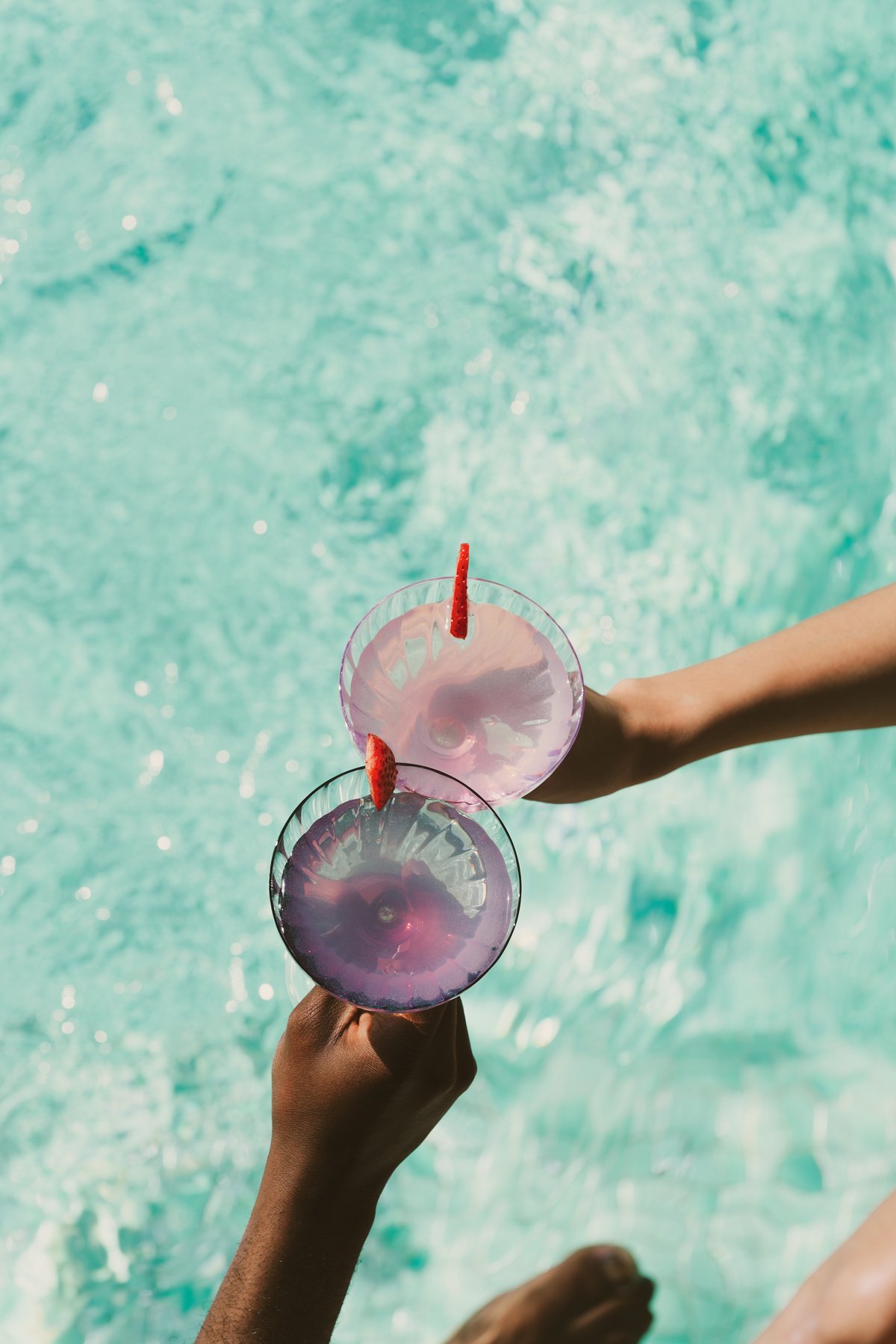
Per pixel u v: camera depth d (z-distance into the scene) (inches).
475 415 106.9
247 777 95.0
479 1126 82.8
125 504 102.8
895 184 115.3
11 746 94.6
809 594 102.0
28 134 114.1
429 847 37.1
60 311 108.9
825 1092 83.5
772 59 119.6
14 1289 76.3
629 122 117.6
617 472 105.0
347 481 104.3
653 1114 83.0
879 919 90.0
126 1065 85.1
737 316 110.5
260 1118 83.6
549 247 113.0
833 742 94.5
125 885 91.2
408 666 42.7
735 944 90.4
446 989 34.0
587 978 88.6
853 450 105.9
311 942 35.0
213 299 110.3
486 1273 76.7
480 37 120.2
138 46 117.7
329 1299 35.1
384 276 111.6
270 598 100.5
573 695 43.0
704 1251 76.7
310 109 117.3
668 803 93.5
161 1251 78.4
